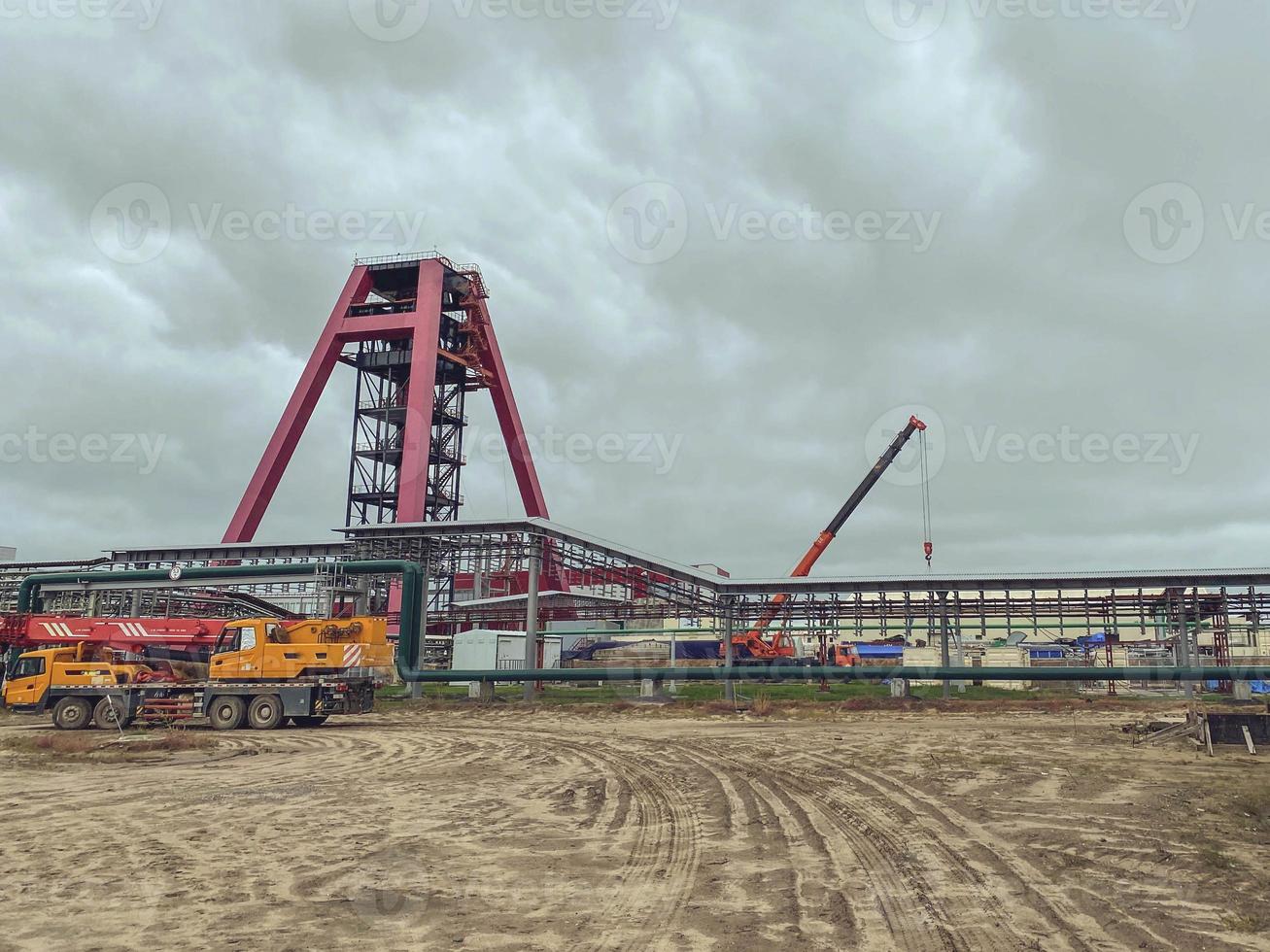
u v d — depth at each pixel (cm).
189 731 2927
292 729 2997
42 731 2917
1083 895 903
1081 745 2253
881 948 749
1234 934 779
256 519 6919
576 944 766
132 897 927
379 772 1905
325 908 881
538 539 4594
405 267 7644
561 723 3231
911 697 4019
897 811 1378
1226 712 2230
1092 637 5462
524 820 1343
